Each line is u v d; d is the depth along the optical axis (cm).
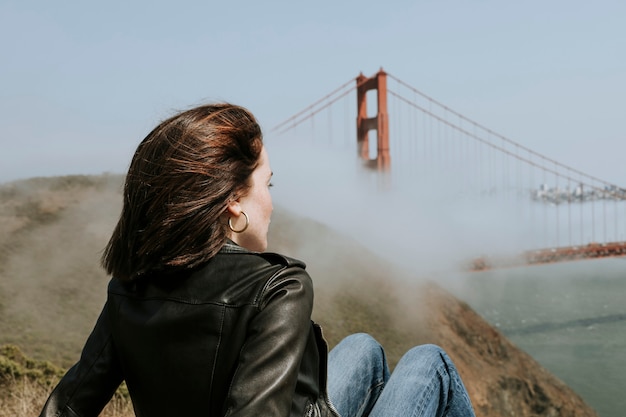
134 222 146
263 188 156
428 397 190
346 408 196
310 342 146
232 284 141
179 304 141
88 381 155
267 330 134
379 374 212
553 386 6344
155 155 146
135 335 145
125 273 149
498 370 6228
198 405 138
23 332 4572
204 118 149
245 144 150
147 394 146
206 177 142
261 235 155
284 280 141
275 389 128
